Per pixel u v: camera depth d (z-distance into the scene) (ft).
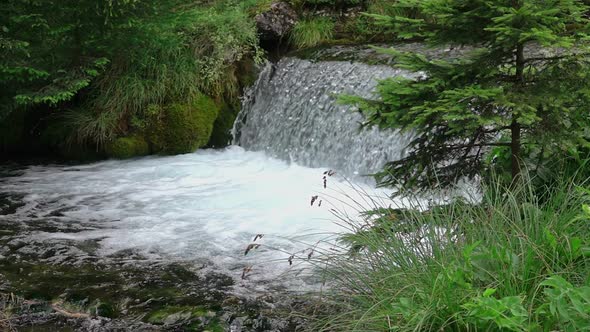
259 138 32.50
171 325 14.28
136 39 29.40
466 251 10.66
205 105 31.91
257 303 14.96
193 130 31.32
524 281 10.66
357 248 13.69
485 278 10.79
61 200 24.44
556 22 13.12
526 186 13.79
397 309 10.84
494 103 12.71
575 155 14.06
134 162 30.45
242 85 33.58
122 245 19.35
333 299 13.32
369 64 29.68
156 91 31.37
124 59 31.24
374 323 11.26
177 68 31.76
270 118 32.24
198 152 31.99
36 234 20.34
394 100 13.79
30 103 29.45
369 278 12.64
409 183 14.90
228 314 14.44
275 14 35.55
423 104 13.50
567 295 9.64
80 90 31.86
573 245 10.84
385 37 35.53
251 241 19.62
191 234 20.38
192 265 17.66
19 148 32.50
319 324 12.84
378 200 22.65
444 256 11.56
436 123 13.74
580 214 11.84
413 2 13.69
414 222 13.33
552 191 13.71
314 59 32.58
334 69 30.73
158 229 20.92
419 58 14.20
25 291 15.90
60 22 27.89
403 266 12.09
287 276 16.47
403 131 13.43
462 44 13.93
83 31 28.63
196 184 26.53
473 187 15.29
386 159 26.32
